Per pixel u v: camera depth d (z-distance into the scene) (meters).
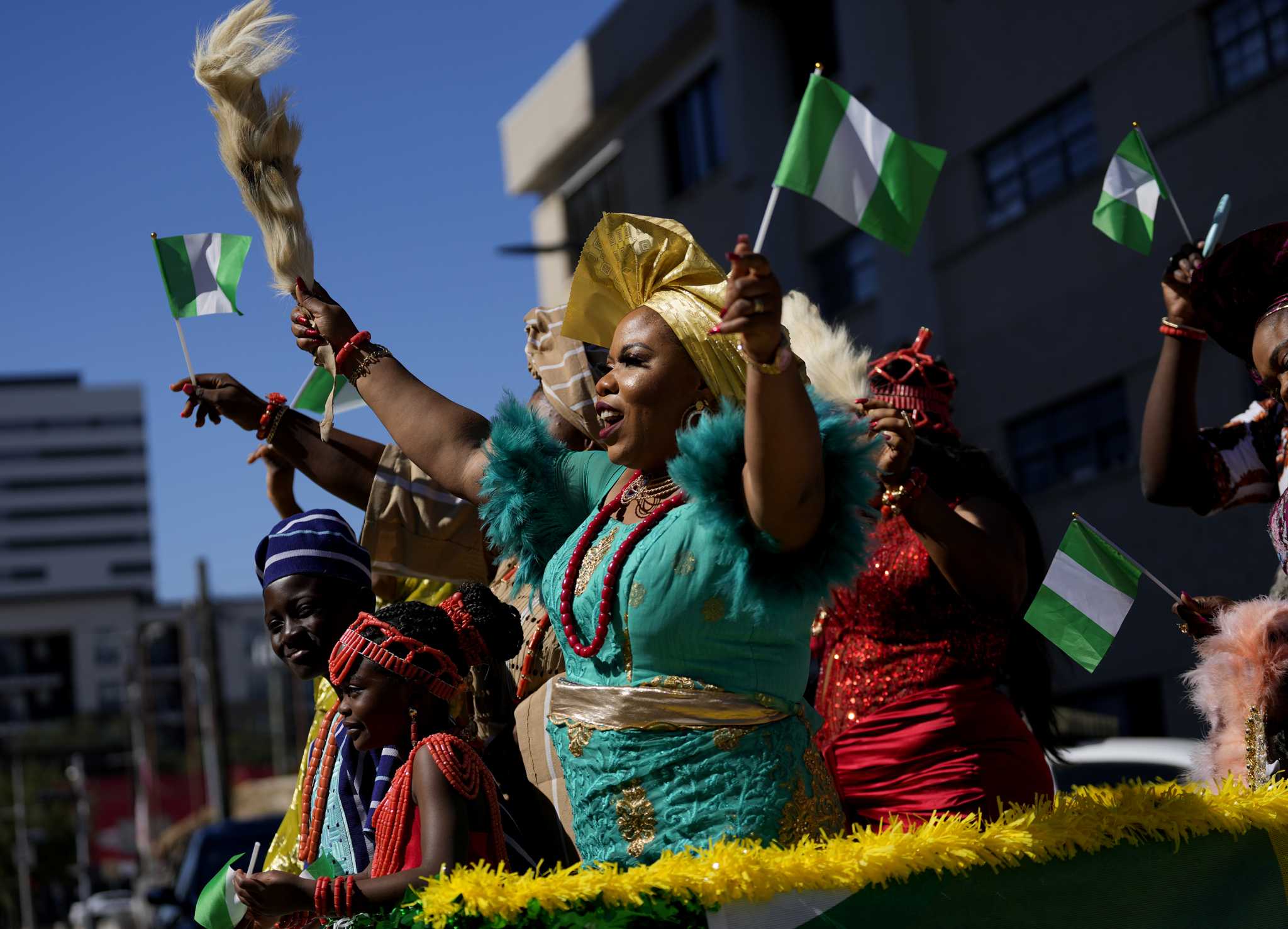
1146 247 3.51
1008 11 18.67
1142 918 2.50
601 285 2.71
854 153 2.27
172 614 98.88
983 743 3.21
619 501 2.60
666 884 2.12
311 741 3.24
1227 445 3.42
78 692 97.50
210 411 3.56
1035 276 18.33
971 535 3.06
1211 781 3.05
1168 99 16.67
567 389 3.24
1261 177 15.61
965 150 19.44
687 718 2.35
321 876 2.46
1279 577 3.27
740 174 21.86
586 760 2.42
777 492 2.19
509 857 2.77
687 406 2.49
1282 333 2.94
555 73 26.83
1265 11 15.61
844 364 3.63
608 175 26.39
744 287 2.09
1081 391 17.80
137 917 32.25
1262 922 2.64
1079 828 2.46
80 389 128.50
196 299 3.25
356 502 3.51
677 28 23.11
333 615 3.20
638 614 2.38
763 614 2.31
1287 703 2.96
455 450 3.04
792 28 22.17
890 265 20.22
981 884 2.34
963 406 19.44
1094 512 17.52
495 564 3.22
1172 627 16.38
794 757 2.41
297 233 3.16
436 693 2.64
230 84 3.12
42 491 126.62
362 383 3.14
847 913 2.21
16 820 54.69
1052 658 3.79
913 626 3.26
